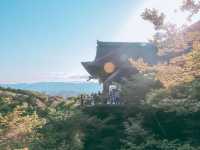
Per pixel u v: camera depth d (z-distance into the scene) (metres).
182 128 20.48
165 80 14.34
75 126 22.55
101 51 41.25
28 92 42.44
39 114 24.81
